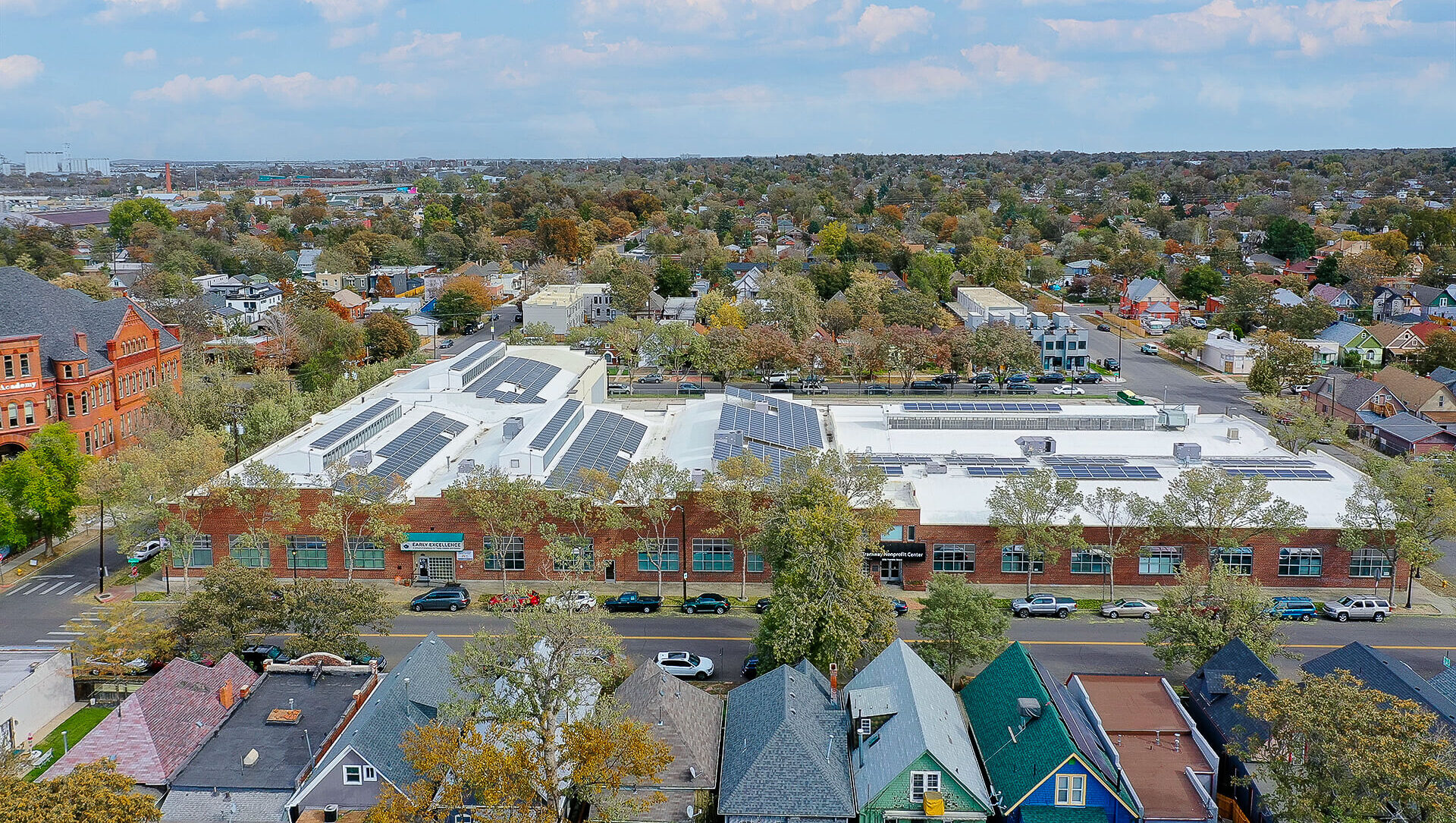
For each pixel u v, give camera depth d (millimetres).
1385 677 63344
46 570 97875
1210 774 58312
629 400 168250
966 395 177250
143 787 56594
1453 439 134500
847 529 74125
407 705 61344
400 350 199375
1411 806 44438
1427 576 96500
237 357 180500
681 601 91062
